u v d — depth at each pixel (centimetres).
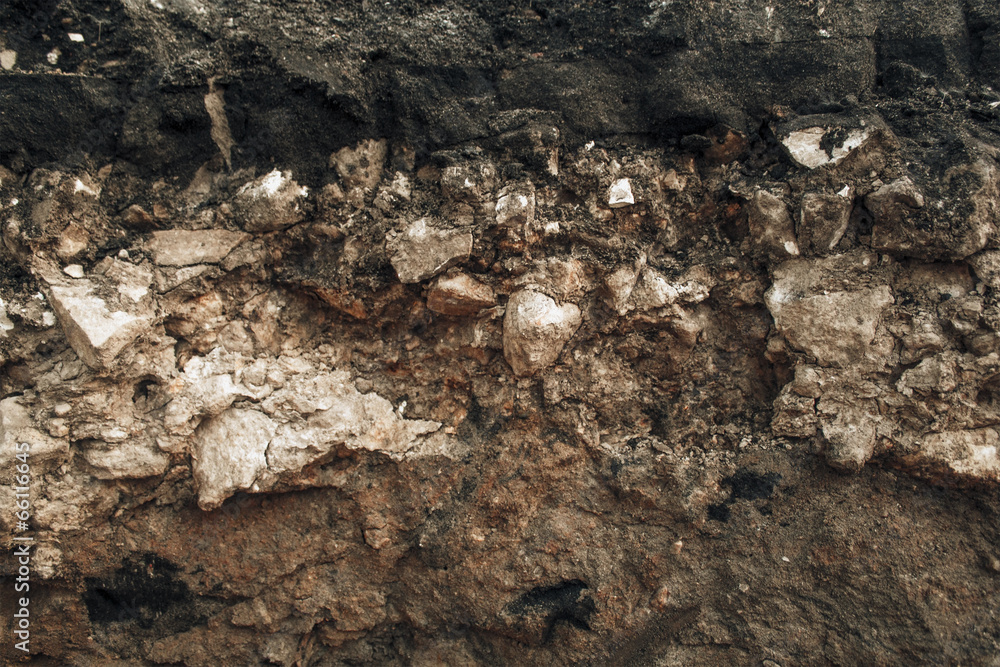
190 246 52
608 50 52
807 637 54
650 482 54
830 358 52
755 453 54
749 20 53
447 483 54
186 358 52
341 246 53
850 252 52
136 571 53
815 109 53
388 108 53
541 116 53
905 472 53
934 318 51
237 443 52
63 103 49
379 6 52
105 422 50
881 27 54
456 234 51
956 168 51
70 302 48
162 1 50
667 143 54
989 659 52
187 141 51
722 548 54
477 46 53
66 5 49
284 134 51
